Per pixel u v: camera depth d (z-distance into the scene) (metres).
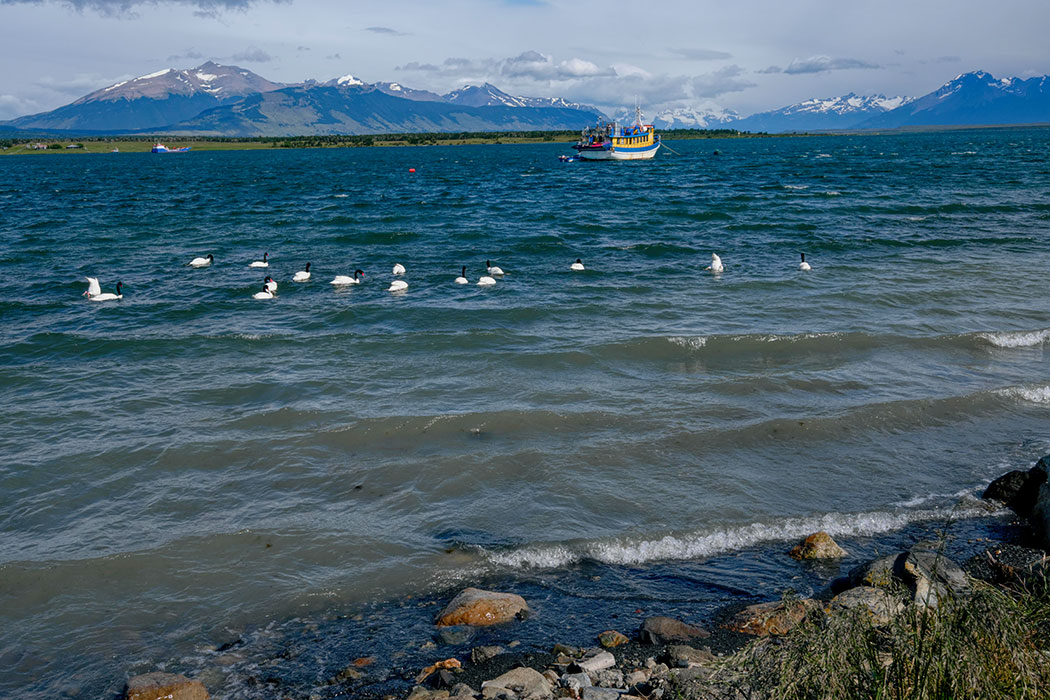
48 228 51.72
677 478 14.46
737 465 15.01
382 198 75.75
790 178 96.50
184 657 9.64
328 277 34.28
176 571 11.48
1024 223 46.88
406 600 10.90
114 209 65.75
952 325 24.25
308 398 18.36
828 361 20.89
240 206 67.69
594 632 10.12
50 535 12.43
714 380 19.47
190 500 13.60
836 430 16.53
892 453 15.59
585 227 49.31
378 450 15.56
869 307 26.70
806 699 6.43
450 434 16.30
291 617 10.49
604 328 24.45
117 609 10.59
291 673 9.31
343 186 96.19
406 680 9.15
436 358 21.39
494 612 10.34
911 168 109.94
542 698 8.41
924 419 17.16
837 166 123.62
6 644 9.88
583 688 8.62
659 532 12.61
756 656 6.87
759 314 25.98
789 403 17.92
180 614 10.52
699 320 25.31
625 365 20.73
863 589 10.05
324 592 11.03
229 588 11.09
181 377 20.00
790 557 11.94
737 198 68.12
